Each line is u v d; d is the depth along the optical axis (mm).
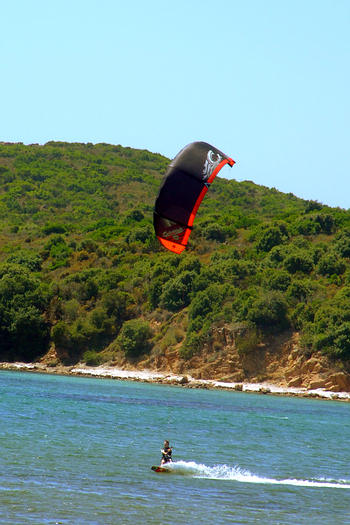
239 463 140625
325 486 124125
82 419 189125
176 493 110375
